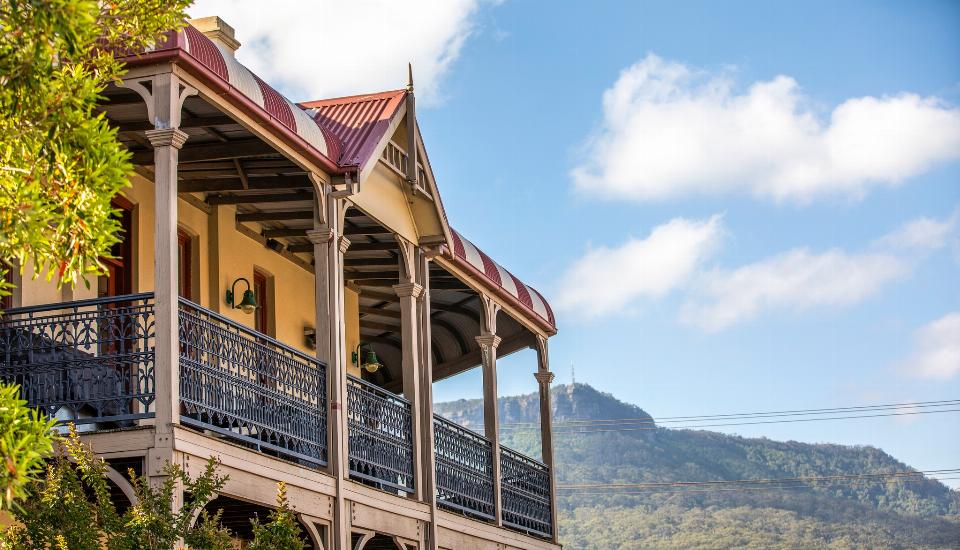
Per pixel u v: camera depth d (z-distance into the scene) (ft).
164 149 38.29
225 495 39.60
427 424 55.11
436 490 55.62
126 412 38.70
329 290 47.26
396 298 69.00
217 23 53.62
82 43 24.91
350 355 65.82
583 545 410.52
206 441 38.65
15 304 42.70
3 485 24.21
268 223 58.34
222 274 54.65
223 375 40.57
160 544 33.22
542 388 71.61
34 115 25.55
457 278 63.62
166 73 38.65
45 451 25.57
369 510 48.83
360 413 49.73
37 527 32.73
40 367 37.96
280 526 35.27
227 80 40.75
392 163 53.26
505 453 65.10
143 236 49.32
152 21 28.86
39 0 24.00
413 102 53.31
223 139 47.70
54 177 26.04
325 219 47.39
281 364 44.42
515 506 65.36
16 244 25.39
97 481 34.14
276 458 42.65
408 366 54.54
